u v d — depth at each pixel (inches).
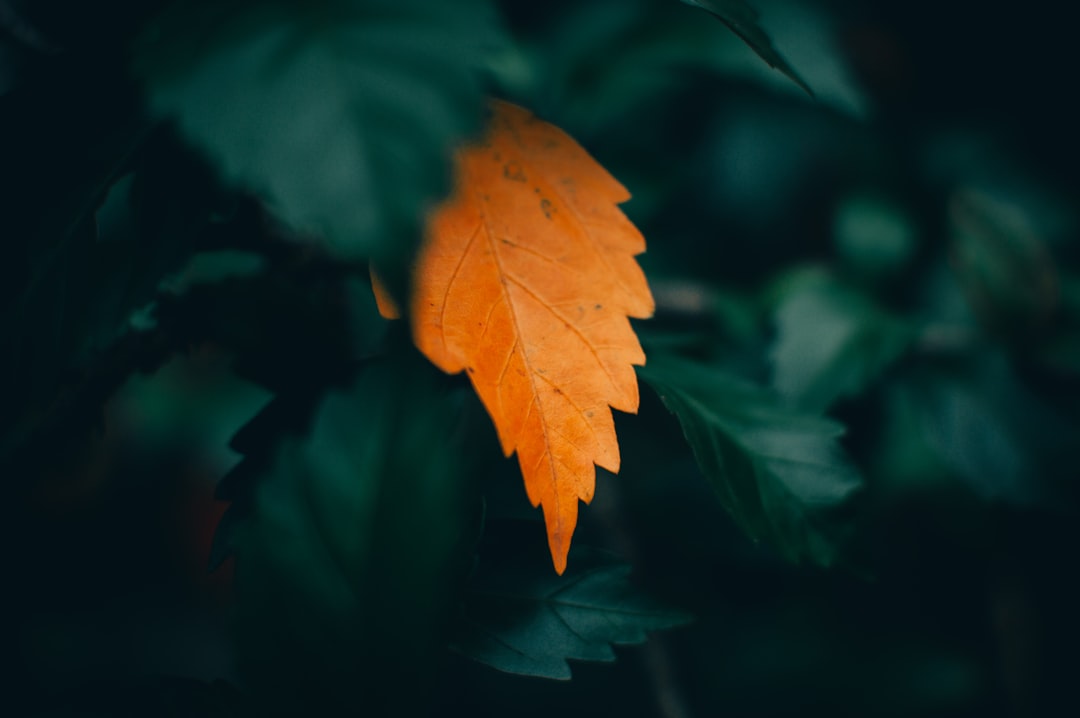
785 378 14.0
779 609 19.1
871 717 17.9
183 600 28.3
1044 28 21.3
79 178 8.9
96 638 26.0
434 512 8.6
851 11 20.9
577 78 15.3
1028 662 18.6
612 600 9.7
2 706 9.3
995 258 17.3
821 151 18.3
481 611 9.6
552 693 21.5
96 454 26.9
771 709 18.1
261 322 10.0
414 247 7.8
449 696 21.5
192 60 8.0
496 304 9.1
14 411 8.6
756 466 10.1
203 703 9.4
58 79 9.1
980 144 20.1
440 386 8.9
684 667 18.6
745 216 17.6
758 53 9.1
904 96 20.8
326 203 7.8
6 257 8.7
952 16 21.5
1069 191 19.7
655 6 15.2
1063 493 14.8
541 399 9.1
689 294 15.0
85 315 8.8
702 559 17.2
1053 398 15.4
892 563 19.1
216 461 25.3
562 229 9.4
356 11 8.1
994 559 18.2
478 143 9.5
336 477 8.6
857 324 14.5
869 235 16.5
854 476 10.2
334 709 8.5
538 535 9.8
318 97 7.9
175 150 9.1
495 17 8.2
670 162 15.2
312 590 8.5
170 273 9.0
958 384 15.4
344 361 9.9
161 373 25.8
